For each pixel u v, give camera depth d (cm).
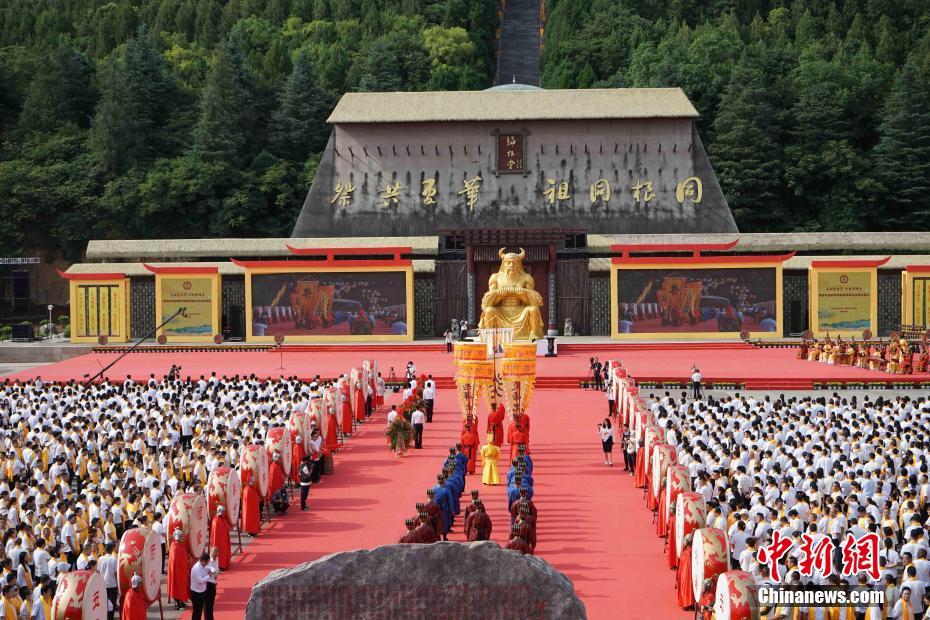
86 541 2847
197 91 12875
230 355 8150
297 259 9538
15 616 2525
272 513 3794
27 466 3938
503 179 9881
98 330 8719
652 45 13662
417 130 9919
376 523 3638
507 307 7238
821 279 8531
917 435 3975
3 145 12319
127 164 11756
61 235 11375
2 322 10462
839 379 6512
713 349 8188
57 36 15225
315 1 16150
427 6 16462
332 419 4691
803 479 3522
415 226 9894
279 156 12331
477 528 2970
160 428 4338
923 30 14112
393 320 8531
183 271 8588
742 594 2180
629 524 3588
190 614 2817
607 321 9125
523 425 4512
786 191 11838
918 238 9262
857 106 12231
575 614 1741
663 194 9819
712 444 4081
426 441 5028
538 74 15588
